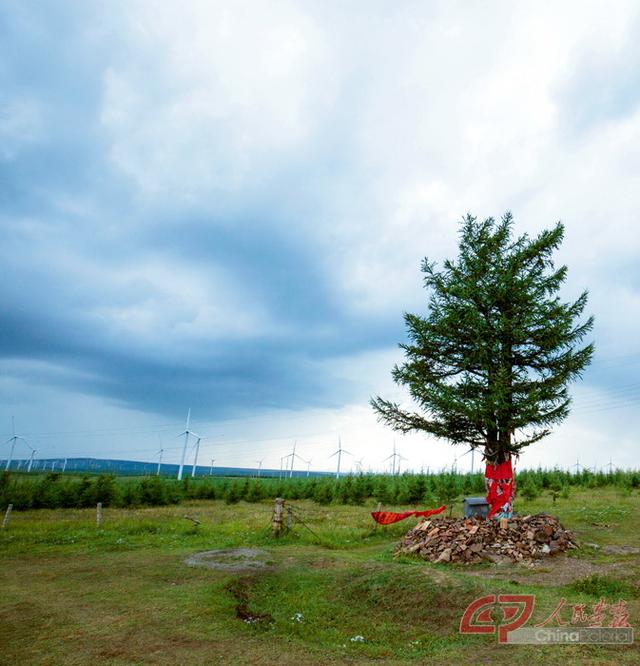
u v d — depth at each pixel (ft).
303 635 25.70
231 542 57.57
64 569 44.42
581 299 58.03
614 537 56.59
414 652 22.97
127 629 26.61
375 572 35.50
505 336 58.59
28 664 21.94
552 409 55.77
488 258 62.75
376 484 150.10
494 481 55.83
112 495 132.26
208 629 26.48
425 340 62.39
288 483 175.22
